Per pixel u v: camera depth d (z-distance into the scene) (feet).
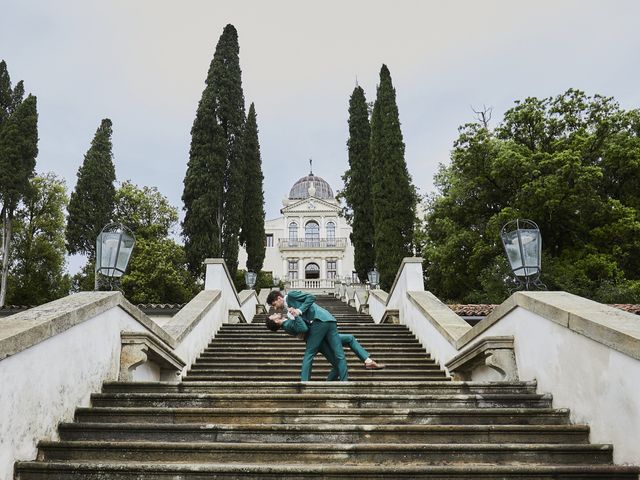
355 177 86.53
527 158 62.90
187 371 26.45
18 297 90.79
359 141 88.53
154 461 12.29
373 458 12.28
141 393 16.74
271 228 172.55
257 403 15.81
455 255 67.26
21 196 80.84
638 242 58.49
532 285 22.31
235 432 13.42
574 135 64.13
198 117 75.56
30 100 82.02
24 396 11.96
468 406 15.76
